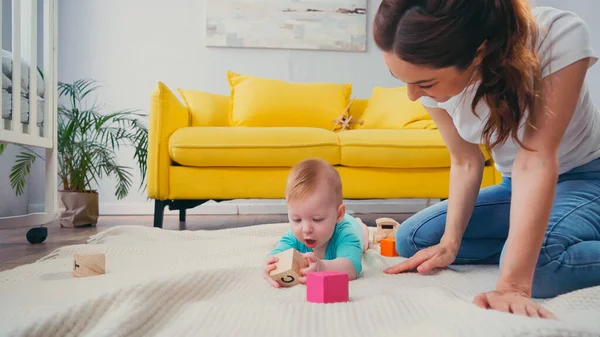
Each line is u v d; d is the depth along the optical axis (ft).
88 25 12.32
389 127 9.91
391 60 2.67
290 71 12.62
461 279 3.85
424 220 4.61
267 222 10.55
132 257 4.95
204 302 2.96
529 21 2.75
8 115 6.73
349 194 8.57
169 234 6.30
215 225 9.91
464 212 4.21
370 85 12.71
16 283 3.62
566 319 2.42
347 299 3.11
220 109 10.26
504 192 4.44
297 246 4.36
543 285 3.28
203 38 12.52
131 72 12.43
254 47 12.52
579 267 3.20
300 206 3.92
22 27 7.40
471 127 3.71
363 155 8.40
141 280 2.94
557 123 2.81
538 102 2.81
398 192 8.61
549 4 10.40
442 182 8.63
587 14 10.28
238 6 12.43
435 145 8.45
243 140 8.30
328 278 3.03
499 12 2.49
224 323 2.56
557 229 3.30
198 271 3.39
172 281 3.01
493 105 2.73
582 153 3.73
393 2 2.60
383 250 5.23
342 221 4.37
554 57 2.86
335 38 12.57
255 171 8.43
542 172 2.80
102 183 12.37
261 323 2.56
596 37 10.21
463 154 4.22
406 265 4.17
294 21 12.51
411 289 3.24
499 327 2.06
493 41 2.54
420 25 2.49
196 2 12.48
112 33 12.38
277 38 12.48
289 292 3.36
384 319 2.62
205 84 12.55
